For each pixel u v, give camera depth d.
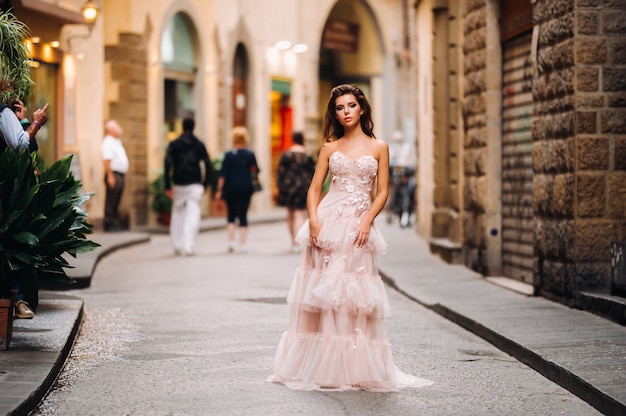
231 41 41.25
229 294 16.97
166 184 24.33
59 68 26.52
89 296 16.53
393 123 57.09
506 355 11.83
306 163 25.41
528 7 17.09
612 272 13.89
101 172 29.11
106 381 10.17
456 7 22.36
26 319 12.50
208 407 9.10
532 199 17.22
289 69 47.81
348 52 55.62
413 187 35.66
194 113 38.22
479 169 19.28
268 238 30.66
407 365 11.17
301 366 9.98
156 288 17.69
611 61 14.44
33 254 11.16
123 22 32.62
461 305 14.95
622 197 14.51
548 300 15.46
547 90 15.39
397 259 22.44
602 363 10.38
